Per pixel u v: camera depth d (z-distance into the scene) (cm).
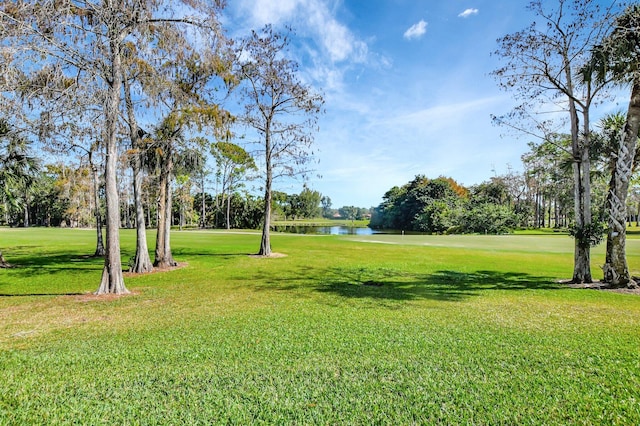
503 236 3197
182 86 1226
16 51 647
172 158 1405
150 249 2080
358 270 1238
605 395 321
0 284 988
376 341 473
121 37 817
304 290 877
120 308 690
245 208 5838
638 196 3922
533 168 4094
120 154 1209
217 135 1367
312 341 473
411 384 344
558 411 295
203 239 2898
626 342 468
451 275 1120
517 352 431
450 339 480
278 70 1719
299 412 293
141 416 288
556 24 936
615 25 852
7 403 309
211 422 279
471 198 5172
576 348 445
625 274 882
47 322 586
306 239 2873
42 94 729
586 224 951
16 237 3014
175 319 598
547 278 1061
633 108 868
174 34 864
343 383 346
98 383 347
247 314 630
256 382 348
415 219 5278
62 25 709
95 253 1759
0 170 1480
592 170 1291
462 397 318
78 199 4175
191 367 385
